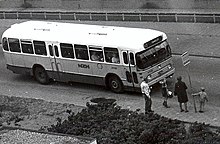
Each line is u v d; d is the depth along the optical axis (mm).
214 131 40438
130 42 51375
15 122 47406
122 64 51781
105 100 51562
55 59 56969
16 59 60656
